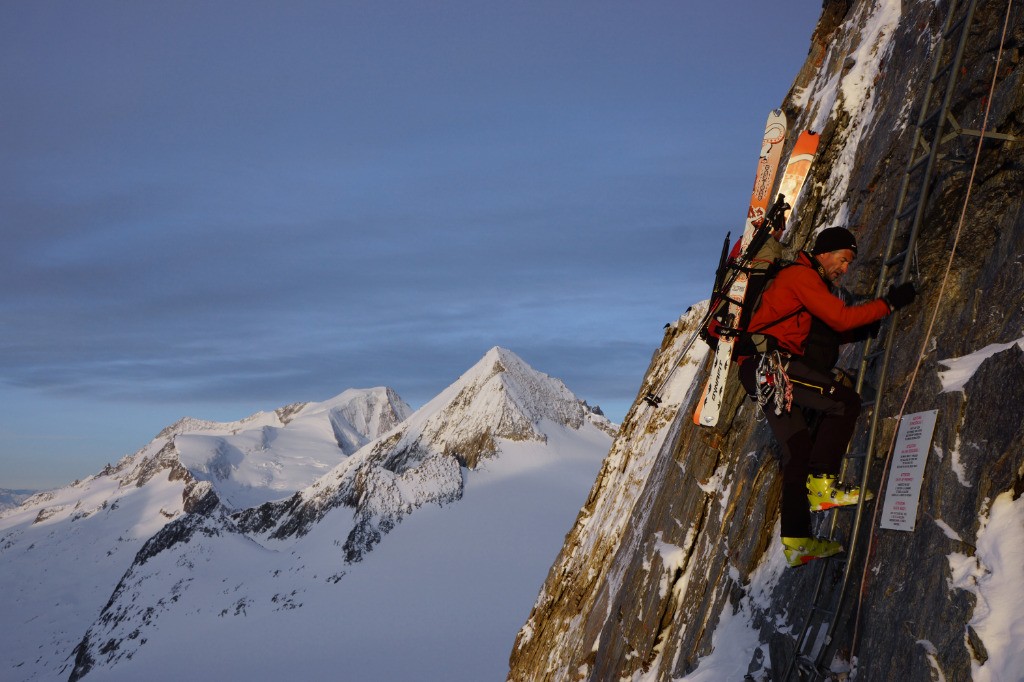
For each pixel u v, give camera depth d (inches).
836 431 218.8
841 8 455.8
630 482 641.6
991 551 173.8
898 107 299.1
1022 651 155.5
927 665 173.9
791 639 230.2
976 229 219.1
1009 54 220.7
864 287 272.1
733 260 245.3
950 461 191.8
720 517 342.6
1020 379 181.6
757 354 225.5
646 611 380.8
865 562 210.5
